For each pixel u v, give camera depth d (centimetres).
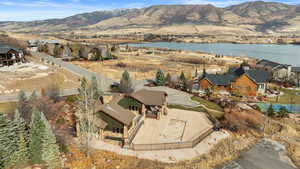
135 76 7162
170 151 2891
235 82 5500
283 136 3506
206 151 2936
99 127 2972
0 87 4444
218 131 3528
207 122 3894
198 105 4719
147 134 3356
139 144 2864
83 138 2759
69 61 8700
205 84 5706
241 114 4216
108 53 10181
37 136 2195
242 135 3469
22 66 6194
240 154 2938
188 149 2956
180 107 4566
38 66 6331
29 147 2217
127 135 3019
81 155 2608
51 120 3284
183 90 5806
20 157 2189
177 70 8581
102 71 7312
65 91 4769
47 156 2167
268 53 16700
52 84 5028
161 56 12769
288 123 3997
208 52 17075
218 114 4300
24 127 2273
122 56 11775
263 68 7688
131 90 5141
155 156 2750
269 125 3859
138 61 10281
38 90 4628
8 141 2108
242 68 6009
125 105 4003
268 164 2719
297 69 7088
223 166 2630
